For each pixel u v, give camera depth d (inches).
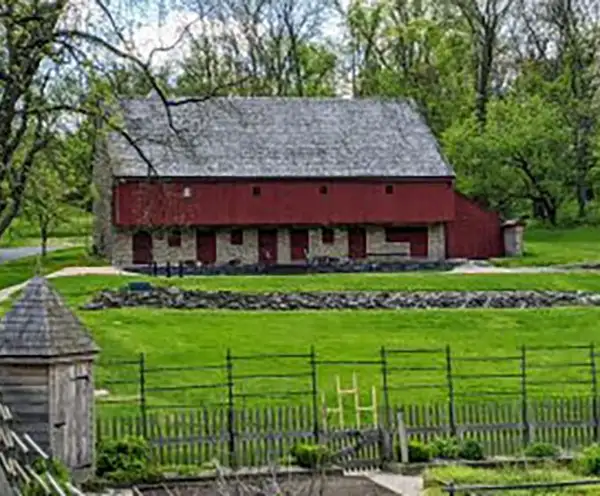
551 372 1476.4
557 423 1198.3
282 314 1900.8
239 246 2755.9
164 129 2721.5
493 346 1652.3
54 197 1378.0
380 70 3745.1
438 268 2667.3
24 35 1203.2
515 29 3878.0
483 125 3518.7
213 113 2815.0
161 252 2687.0
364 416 1256.2
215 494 974.4
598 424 1210.0
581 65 3730.3
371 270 2642.7
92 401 1037.2
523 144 3255.4
